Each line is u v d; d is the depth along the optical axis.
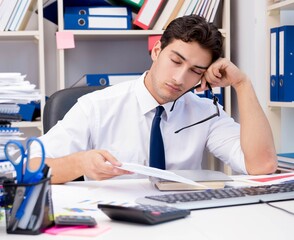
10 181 0.76
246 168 1.48
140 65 2.63
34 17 2.49
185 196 0.98
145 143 1.62
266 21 2.14
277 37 2.04
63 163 1.23
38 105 2.23
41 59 2.19
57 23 2.35
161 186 1.12
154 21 2.32
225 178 1.20
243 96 1.55
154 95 1.58
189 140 1.66
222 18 2.43
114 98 1.62
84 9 2.25
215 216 0.86
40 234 0.74
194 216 0.86
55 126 1.56
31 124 2.17
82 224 0.78
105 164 1.15
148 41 2.39
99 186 1.19
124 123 1.62
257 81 2.19
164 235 0.74
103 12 2.27
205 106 1.71
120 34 2.27
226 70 1.53
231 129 1.68
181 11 2.31
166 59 1.43
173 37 1.42
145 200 0.97
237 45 2.45
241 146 1.51
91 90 1.74
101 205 0.82
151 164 1.52
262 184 1.21
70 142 1.51
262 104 2.19
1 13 2.16
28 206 0.74
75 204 0.98
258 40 2.19
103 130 1.60
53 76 2.54
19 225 0.74
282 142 2.21
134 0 2.28
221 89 2.35
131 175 1.51
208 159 2.44
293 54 1.99
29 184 0.74
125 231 0.76
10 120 0.91
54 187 1.18
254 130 1.49
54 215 0.83
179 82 1.42
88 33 2.24
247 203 0.97
